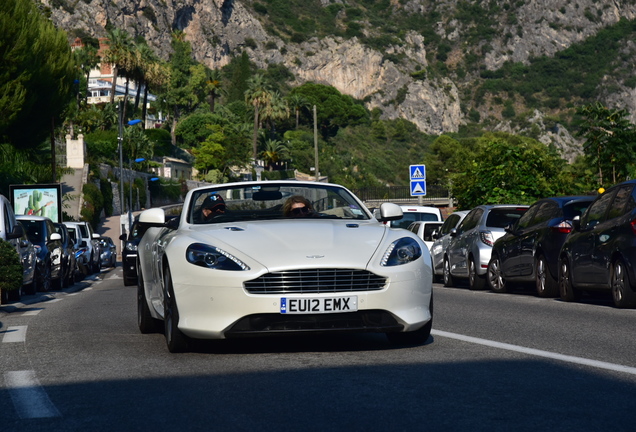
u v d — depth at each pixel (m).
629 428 4.11
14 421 4.58
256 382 5.51
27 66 41.09
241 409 4.69
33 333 9.10
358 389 5.18
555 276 13.58
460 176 33.62
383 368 5.97
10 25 39.66
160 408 4.80
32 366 6.57
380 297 6.64
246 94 145.00
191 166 126.25
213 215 7.94
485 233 16.59
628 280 10.86
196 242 6.93
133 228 22.66
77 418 4.61
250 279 6.51
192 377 5.79
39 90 42.94
